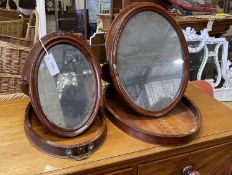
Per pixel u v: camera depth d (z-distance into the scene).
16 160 0.57
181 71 0.74
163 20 0.71
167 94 0.73
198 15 1.53
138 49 0.70
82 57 0.65
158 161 0.64
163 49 0.72
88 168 0.57
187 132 0.66
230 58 1.73
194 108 0.74
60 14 1.42
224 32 1.59
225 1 1.73
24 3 1.50
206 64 1.55
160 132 0.65
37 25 1.14
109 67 0.69
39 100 0.60
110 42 0.69
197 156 0.68
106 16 1.29
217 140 0.68
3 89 0.96
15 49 0.90
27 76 0.61
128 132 0.66
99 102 0.66
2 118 0.71
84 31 1.37
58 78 0.63
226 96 1.60
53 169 0.56
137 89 0.70
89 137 0.63
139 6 0.68
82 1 1.46
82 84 0.65
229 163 0.74
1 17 1.46
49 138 0.62
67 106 0.63
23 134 0.65
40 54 0.60
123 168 0.61
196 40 1.45
